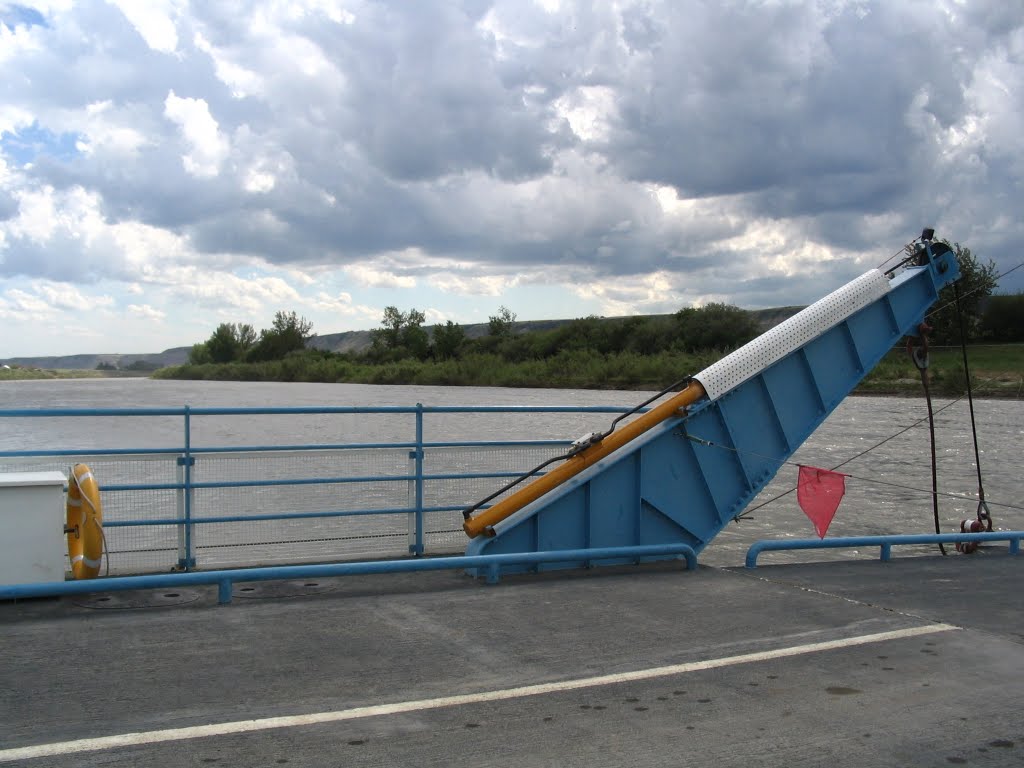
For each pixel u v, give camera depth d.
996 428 37.34
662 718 4.84
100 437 31.53
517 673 5.53
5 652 5.78
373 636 6.24
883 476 23.50
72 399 83.88
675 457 8.97
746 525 16.09
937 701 5.12
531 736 4.59
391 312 136.50
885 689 5.31
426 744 4.48
